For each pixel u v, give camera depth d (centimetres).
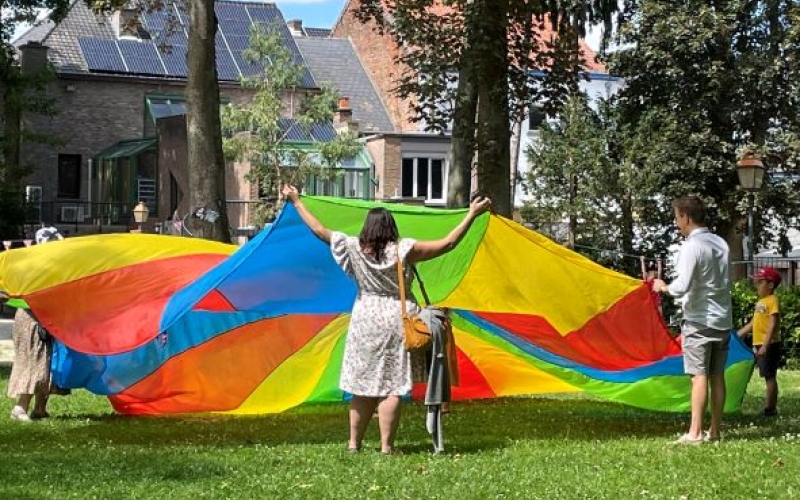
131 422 1158
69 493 730
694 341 976
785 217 3681
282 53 3884
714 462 865
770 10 3541
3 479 779
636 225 3509
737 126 3647
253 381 1233
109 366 1198
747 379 1273
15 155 4072
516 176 3847
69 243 1159
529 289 1153
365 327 884
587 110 3553
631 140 3450
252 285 1116
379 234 880
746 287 2395
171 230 3516
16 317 1158
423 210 1071
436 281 1144
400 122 5166
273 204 3650
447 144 4969
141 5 2294
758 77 3494
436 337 905
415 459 874
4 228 3778
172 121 4269
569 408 1338
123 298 1116
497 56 1839
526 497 728
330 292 1140
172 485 762
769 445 957
